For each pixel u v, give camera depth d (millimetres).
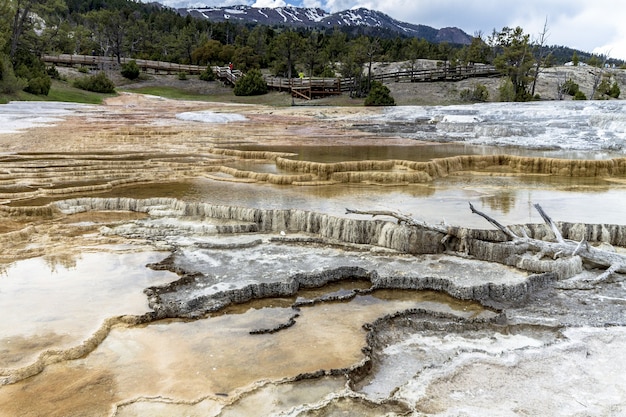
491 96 40094
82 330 6938
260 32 77875
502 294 8359
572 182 15789
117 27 64188
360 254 9961
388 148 21094
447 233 10023
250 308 8031
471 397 5578
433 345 6945
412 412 5305
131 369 6164
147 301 7871
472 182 15734
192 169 16891
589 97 44125
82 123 26562
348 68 48031
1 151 19047
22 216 11805
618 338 6879
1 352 6348
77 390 5711
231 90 50281
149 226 11398
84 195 13445
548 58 49438
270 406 5477
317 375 6027
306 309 7992
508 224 10633
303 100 43062
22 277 8680
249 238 10781
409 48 68938
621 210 11914
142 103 40438
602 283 8828
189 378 5992
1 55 34156
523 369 6129
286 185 15000
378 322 7500
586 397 5566
